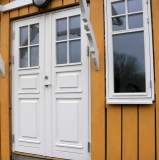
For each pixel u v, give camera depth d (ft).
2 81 11.42
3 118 11.27
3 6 11.48
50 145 10.05
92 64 9.10
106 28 8.91
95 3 9.21
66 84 9.82
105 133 8.73
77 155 9.38
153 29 8.05
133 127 8.21
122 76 8.59
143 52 8.29
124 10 8.71
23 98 10.97
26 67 11.00
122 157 8.34
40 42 10.60
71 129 9.59
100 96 8.84
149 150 7.89
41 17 10.66
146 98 8.02
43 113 10.31
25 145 10.77
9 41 11.42
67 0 9.86
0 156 11.25
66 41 9.98
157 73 7.88
